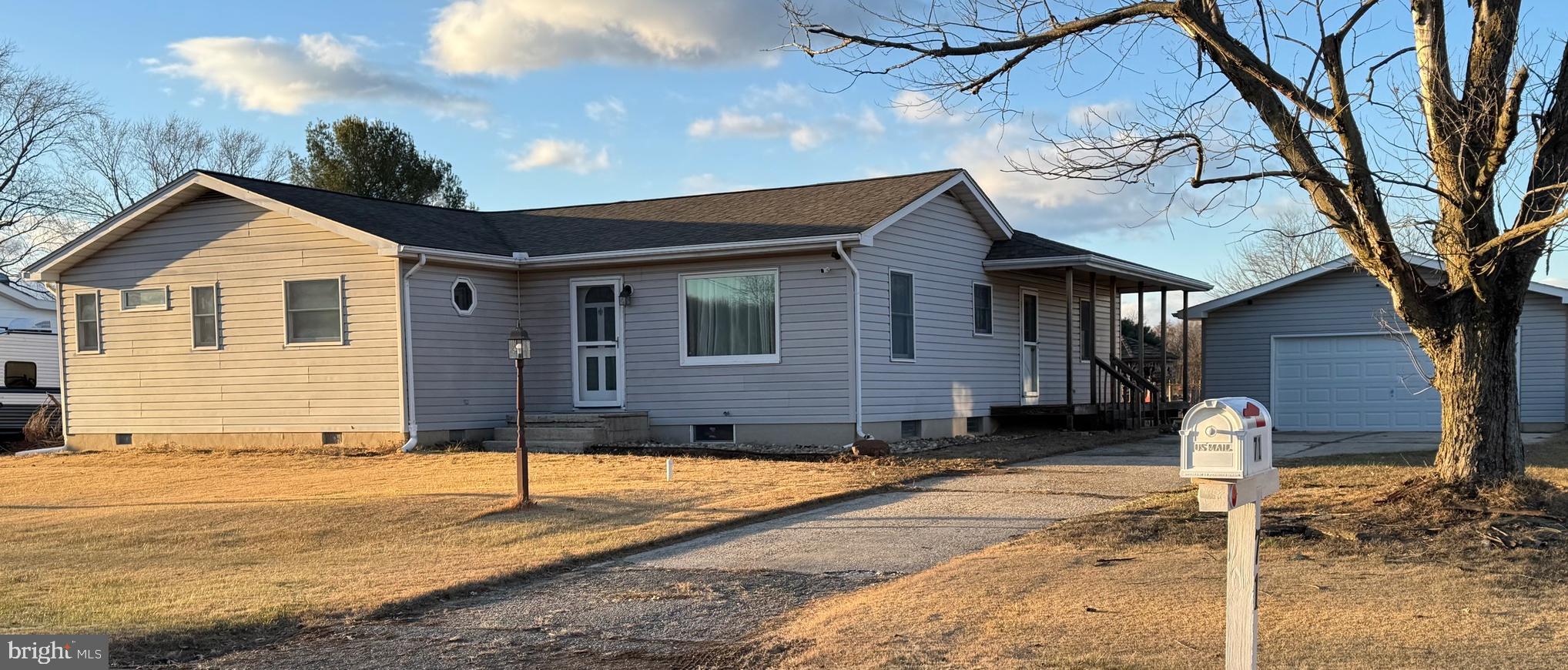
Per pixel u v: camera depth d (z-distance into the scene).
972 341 20.36
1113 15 9.33
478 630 7.23
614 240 18.91
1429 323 9.55
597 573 8.96
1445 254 9.17
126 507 12.80
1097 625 6.40
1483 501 9.20
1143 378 22.72
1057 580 7.65
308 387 17.89
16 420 24.06
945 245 19.55
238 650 6.86
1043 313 23.14
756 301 17.61
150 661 6.63
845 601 7.52
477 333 18.39
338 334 17.69
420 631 7.23
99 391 19.64
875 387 17.36
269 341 18.19
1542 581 7.20
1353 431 22.94
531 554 9.59
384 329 17.25
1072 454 16.55
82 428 19.80
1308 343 23.84
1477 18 8.99
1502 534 8.42
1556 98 8.74
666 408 18.20
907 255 18.36
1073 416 20.42
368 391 17.42
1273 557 8.19
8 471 17.05
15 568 9.43
